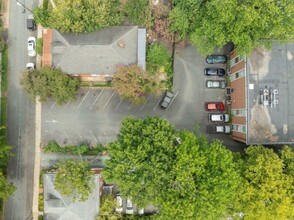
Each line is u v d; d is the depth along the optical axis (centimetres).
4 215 5675
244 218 4859
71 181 4728
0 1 5694
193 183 4284
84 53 5178
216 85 5784
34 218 5669
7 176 5700
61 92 5234
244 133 5153
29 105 5747
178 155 4381
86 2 5153
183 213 4250
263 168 4650
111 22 5303
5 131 5731
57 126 5750
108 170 4578
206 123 5812
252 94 5056
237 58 5394
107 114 5781
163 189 4391
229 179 4406
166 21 5234
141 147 4378
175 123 5812
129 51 5231
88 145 5741
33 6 5759
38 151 5725
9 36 5766
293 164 4728
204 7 4919
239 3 4497
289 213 4581
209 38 4950
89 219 4972
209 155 4538
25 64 5759
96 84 5756
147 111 5797
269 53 5066
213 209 4300
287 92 5059
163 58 5481
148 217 5534
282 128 5053
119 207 5522
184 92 5828
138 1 5397
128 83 5069
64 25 5141
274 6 4344
